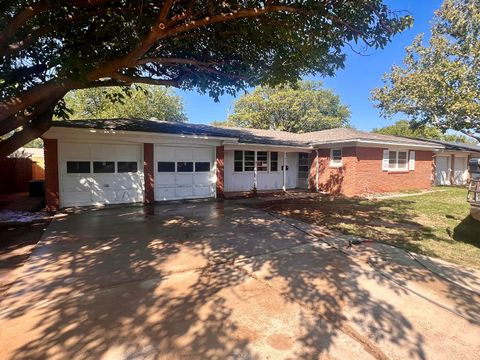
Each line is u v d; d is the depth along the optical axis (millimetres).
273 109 31000
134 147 10336
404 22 4762
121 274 4133
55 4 4684
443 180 20172
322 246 5645
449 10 16656
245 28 5430
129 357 2395
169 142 10828
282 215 8820
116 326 2834
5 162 14211
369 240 6090
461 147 20750
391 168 15039
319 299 3467
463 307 3326
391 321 3010
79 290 3615
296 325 2910
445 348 2582
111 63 5184
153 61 5840
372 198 12688
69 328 2791
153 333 2729
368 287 3816
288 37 5348
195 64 6293
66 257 4809
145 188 10484
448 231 6926
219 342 2615
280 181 15805
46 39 6305
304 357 2430
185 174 11500
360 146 13406
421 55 18219
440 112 18031
